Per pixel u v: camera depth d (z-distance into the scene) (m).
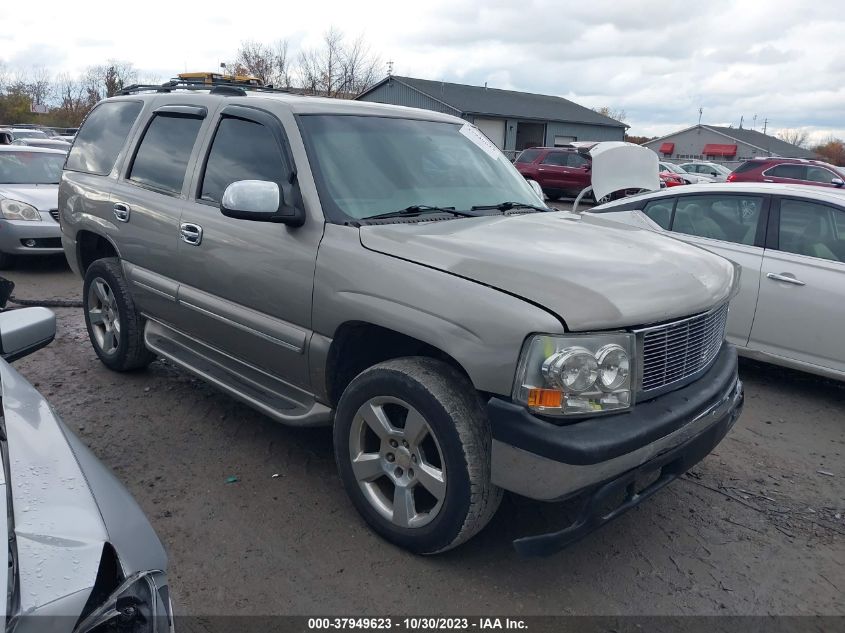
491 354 2.70
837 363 5.20
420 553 3.12
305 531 3.35
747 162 21.44
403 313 2.97
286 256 3.49
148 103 4.92
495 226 3.49
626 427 2.71
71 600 1.58
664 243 3.64
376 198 3.59
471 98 43.41
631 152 6.75
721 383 3.29
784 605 3.00
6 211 8.80
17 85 54.62
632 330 2.78
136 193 4.63
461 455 2.83
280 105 3.84
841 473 4.25
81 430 4.35
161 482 3.76
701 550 3.37
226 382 4.12
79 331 6.46
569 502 3.67
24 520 1.75
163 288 4.39
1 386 2.33
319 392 3.53
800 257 5.38
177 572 3.02
